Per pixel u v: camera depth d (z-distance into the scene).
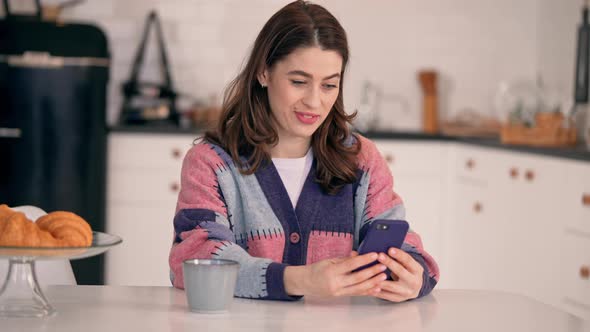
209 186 1.79
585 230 3.24
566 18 4.64
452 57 4.99
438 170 4.46
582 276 3.25
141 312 1.39
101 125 4.16
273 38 1.74
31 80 4.08
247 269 1.55
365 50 4.93
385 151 4.43
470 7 4.98
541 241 3.55
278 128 1.83
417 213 4.46
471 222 4.20
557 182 3.44
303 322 1.36
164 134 4.25
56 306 1.41
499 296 1.64
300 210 1.81
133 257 4.27
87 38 4.13
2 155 4.08
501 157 3.91
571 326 1.41
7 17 4.34
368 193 1.91
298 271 1.52
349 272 1.52
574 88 4.20
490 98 5.02
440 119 5.00
